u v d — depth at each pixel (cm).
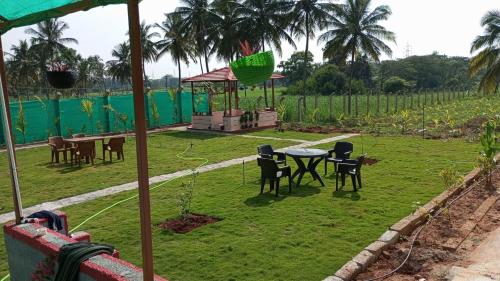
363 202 855
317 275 539
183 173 1212
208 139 1944
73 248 377
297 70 8156
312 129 2162
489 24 2634
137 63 273
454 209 786
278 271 553
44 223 480
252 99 4338
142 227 300
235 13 3494
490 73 2605
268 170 927
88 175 1234
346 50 3247
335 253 603
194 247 644
